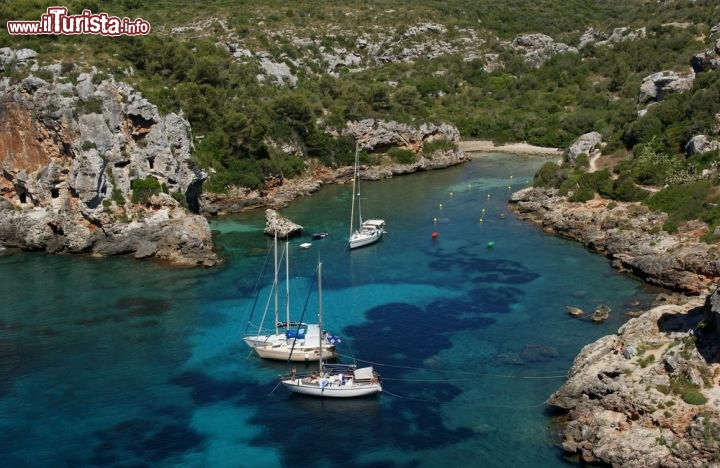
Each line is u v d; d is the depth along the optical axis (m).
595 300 75.62
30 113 93.81
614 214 97.50
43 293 80.56
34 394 59.12
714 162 98.00
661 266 78.44
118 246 93.88
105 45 106.12
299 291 80.75
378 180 145.88
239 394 58.84
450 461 49.03
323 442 51.97
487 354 64.12
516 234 102.00
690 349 49.53
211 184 120.88
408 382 59.78
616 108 168.88
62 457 50.69
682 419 45.28
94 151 92.69
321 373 58.78
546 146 174.88
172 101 105.69
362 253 94.69
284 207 122.44
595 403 50.75
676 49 182.00
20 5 111.75
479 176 146.25
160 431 53.75
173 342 68.12
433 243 98.56
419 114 160.88
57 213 94.94
